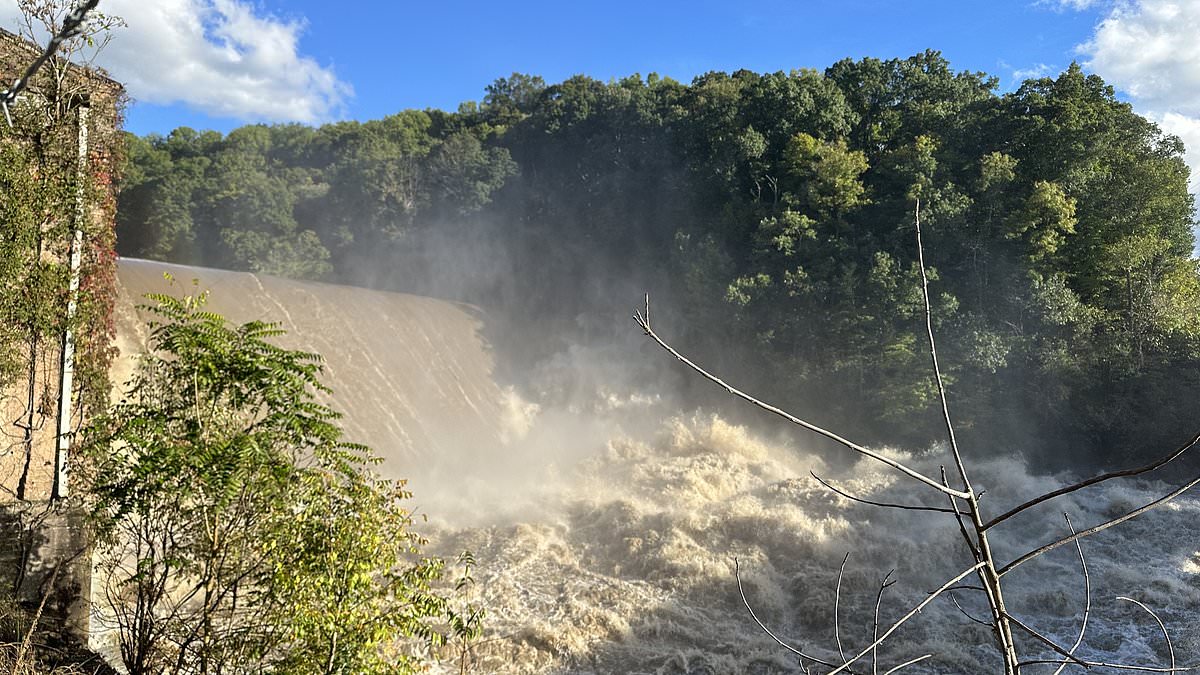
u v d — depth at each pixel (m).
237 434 11.35
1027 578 25.03
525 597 23.16
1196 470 41.69
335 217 76.44
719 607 23.30
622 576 24.80
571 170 74.94
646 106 70.44
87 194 17.95
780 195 55.03
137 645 11.96
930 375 42.19
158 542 13.95
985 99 56.75
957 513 3.81
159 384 12.12
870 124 58.44
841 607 22.77
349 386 36.19
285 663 11.02
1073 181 49.53
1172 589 23.41
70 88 17.58
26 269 16.97
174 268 37.06
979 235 47.22
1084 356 45.03
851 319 44.19
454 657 19.92
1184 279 51.19
